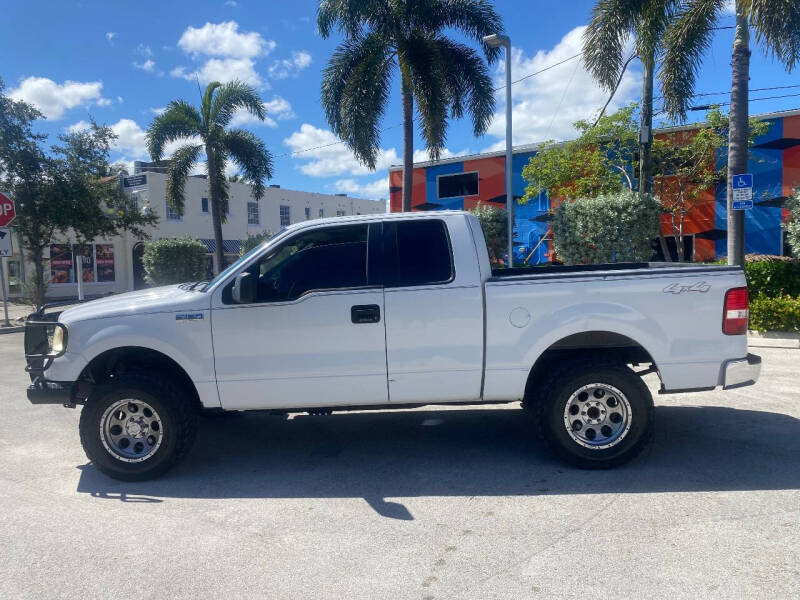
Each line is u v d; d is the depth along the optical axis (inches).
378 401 195.8
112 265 1299.2
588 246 593.3
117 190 857.5
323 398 195.2
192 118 937.5
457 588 128.7
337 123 727.1
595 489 178.2
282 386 194.5
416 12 706.8
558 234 619.2
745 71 486.6
